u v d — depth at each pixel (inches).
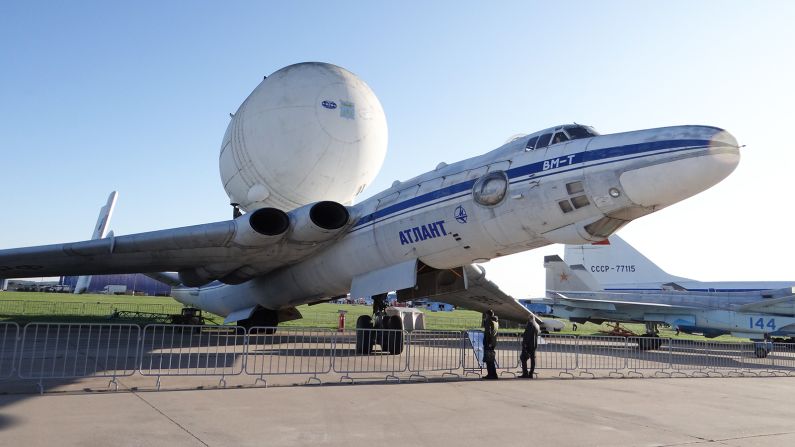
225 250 517.3
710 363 580.1
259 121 652.7
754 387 374.3
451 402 269.0
